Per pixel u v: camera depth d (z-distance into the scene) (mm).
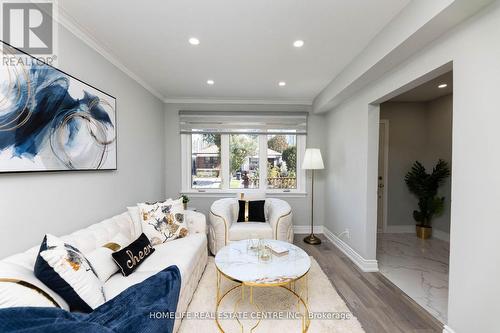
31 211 1438
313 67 2574
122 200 2500
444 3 1251
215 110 3871
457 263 1418
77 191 1819
